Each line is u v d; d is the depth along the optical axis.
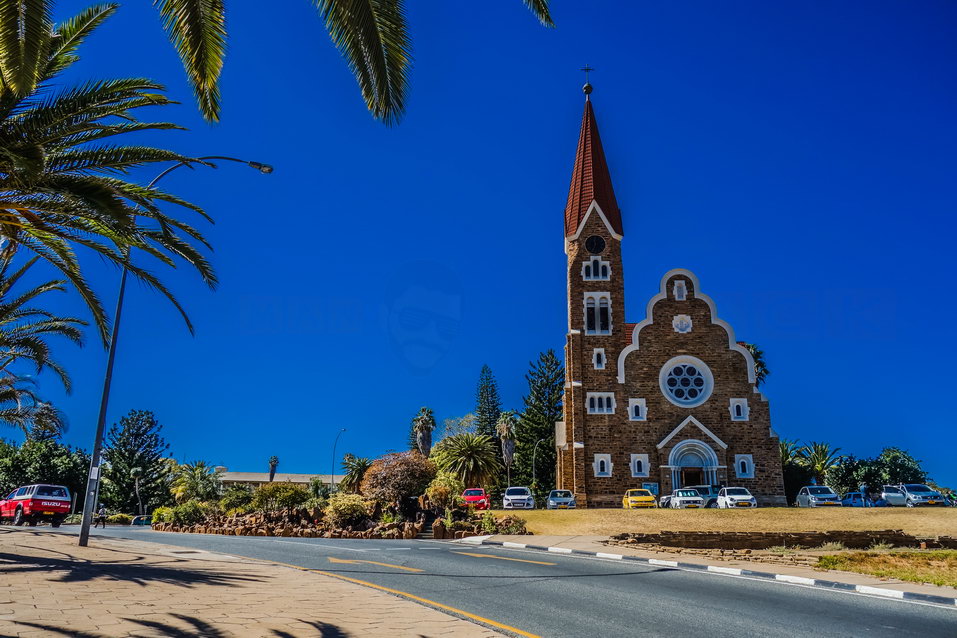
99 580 11.71
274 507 38.28
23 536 20.41
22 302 24.02
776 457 51.94
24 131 13.58
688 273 55.44
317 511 32.22
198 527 33.38
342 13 9.15
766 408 52.88
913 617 10.96
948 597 12.20
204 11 10.34
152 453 86.50
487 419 97.81
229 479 138.12
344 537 28.62
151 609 9.36
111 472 83.50
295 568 15.34
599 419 53.09
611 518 35.66
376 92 9.75
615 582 14.42
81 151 15.04
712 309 54.78
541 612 10.97
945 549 27.12
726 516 35.78
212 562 15.68
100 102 14.10
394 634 8.73
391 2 9.84
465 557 19.27
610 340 54.94
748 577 15.63
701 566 17.14
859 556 19.83
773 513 36.22
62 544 18.19
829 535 29.02
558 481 54.75
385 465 35.56
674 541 27.25
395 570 15.87
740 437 52.41
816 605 11.95
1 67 10.75
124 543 20.42
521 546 24.05
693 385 53.81
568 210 59.47
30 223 16.16
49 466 78.94
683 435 52.16
